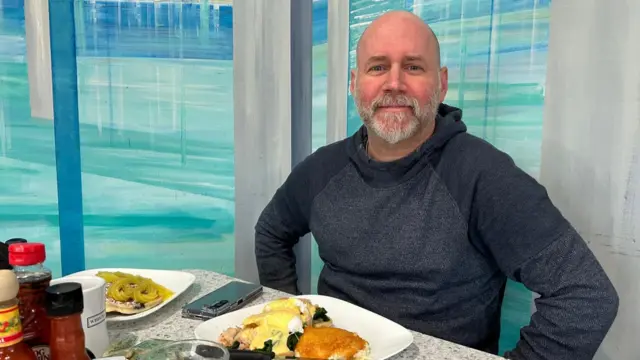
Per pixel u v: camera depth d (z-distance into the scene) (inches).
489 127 45.1
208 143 56.9
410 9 48.6
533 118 42.2
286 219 51.9
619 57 37.1
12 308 18.4
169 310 36.3
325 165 47.1
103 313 26.9
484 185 37.7
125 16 51.8
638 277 38.2
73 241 54.3
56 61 50.6
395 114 41.6
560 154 40.9
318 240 45.4
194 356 21.9
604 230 39.4
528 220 35.9
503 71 43.4
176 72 54.3
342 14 53.9
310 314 32.2
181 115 55.3
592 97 38.8
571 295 34.0
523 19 41.6
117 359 21.2
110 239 55.6
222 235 59.5
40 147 51.5
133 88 53.3
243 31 55.9
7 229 52.1
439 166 40.1
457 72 46.4
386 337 31.3
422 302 39.6
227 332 30.3
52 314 19.4
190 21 53.9
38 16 49.4
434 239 39.0
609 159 38.5
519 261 36.4
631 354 39.0
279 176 60.3
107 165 53.9
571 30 39.2
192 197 57.4
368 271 41.3
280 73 58.0
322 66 56.9
